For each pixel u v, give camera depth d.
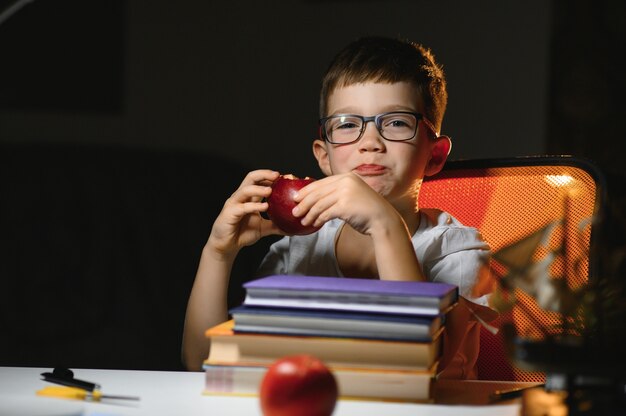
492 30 3.22
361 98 1.26
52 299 3.25
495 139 3.22
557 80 3.16
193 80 3.55
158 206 3.39
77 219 3.34
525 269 0.76
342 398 0.81
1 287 3.25
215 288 1.24
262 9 3.52
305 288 0.81
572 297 0.75
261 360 0.82
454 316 1.12
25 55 3.45
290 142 3.53
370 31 3.39
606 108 3.12
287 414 0.67
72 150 3.45
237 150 3.56
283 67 3.52
